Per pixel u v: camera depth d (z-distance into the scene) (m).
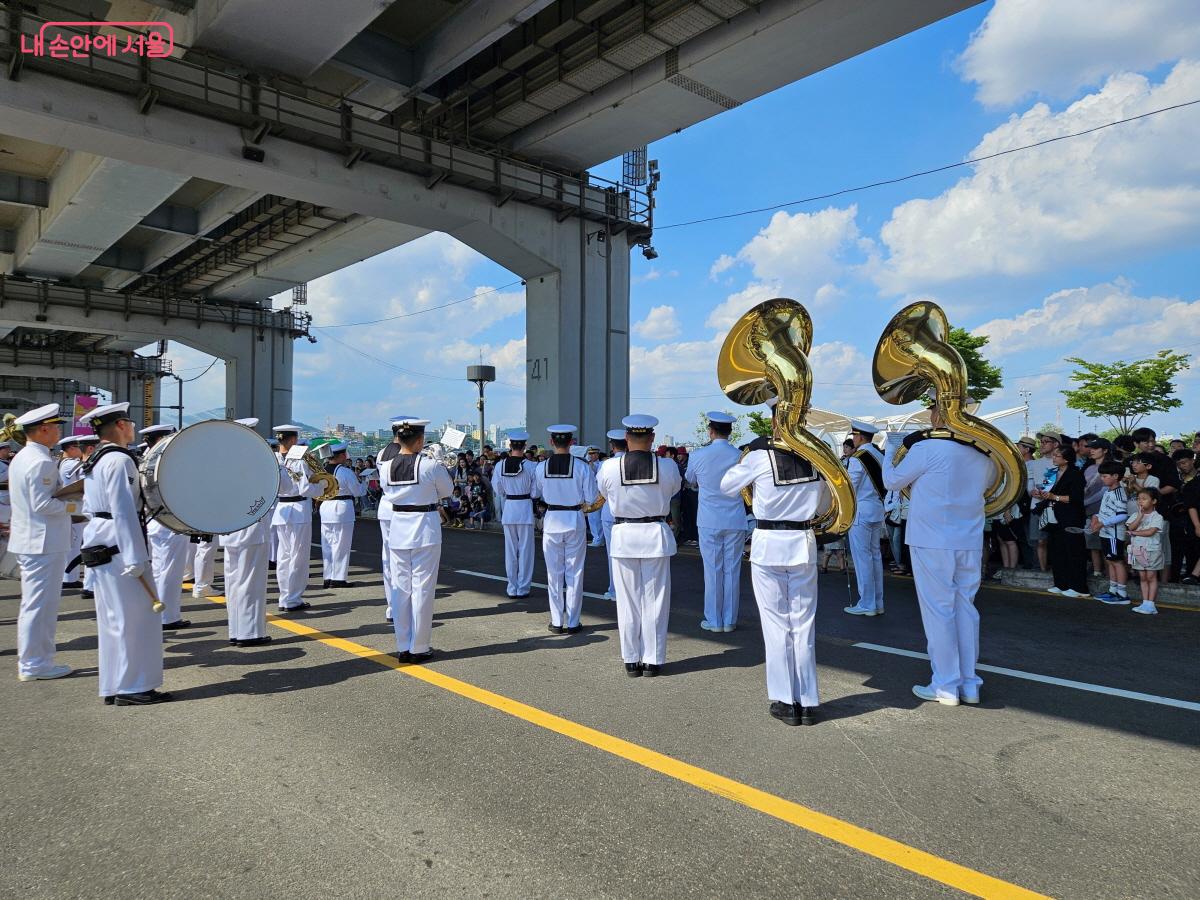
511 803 3.39
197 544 8.95
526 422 19.69
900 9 11.95
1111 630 6.71
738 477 4.71
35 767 3.81
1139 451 8.56
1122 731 4.26
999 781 3.61
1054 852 2.97
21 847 3.02
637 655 5.46
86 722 4.47
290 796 3.46
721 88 14.58
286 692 5.04
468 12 14.20
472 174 16.73
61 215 19.19
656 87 14.58
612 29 13.92
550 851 2.97
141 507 5.11
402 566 5.81
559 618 6.86
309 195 15.47
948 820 3.23
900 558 10.28
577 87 15.44
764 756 3.92
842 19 12.23
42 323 25.28
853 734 4.23
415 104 18.27
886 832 3.12
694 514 13.52
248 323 29.75
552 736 4.21
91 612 7.86
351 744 4.10
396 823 3.21
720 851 2.97
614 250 20.11
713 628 6.94
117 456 4.73
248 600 6.36
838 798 3.44
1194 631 6.67
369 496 22.28
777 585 4.50
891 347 5.02
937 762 3.83
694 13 12.79
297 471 8.02
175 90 12.91
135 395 39.94
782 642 4.46
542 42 14.72
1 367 36.22
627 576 5.41
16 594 9.14
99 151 13.23
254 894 2.69
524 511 8.55
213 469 5.25
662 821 3.22
